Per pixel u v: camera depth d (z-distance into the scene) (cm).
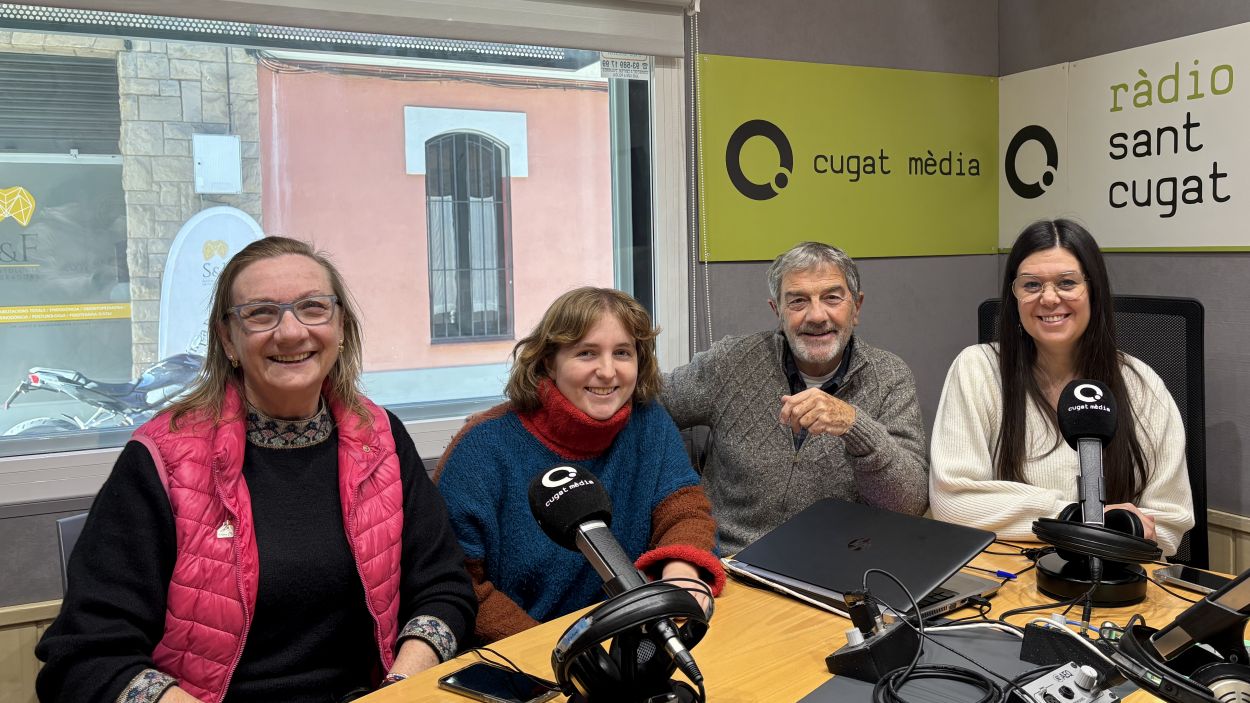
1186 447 216
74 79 213
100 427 221
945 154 329
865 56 309
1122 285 301
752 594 157
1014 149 335
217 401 159
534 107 263
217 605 150
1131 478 202
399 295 252
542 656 135
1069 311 204
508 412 194
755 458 231
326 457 166
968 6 330
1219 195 269
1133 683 116
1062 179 318
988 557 173
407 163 250
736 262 293
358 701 122
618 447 194
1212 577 156
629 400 191
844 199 309
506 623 175
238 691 154
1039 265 204
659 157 277
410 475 176
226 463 153
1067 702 106
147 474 150
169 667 150
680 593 95
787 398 199
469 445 190
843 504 175
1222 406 274
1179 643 112
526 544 184
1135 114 291
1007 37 334
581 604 186
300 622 158
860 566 152
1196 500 215
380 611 163
